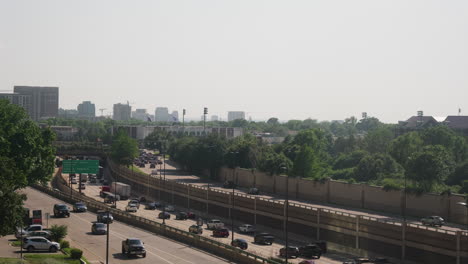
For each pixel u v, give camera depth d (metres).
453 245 80.38
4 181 70.62
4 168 75.00
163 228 101.06
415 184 135.25
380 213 124.31
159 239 96.69
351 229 97.50
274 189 169.12
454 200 110.75
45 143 129.88
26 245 78.81
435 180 136.38
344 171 180.75
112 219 114.75
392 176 157.88
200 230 109.75
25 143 115.62
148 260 78.75
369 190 131.38
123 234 100.50
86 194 182.62
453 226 105.75
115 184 182.38
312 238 106.75
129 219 114.25
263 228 120.94
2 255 74.38
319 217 104.88
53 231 87.25
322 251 97.12
